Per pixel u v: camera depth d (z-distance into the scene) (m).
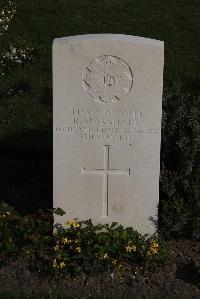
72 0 5.54
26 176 3.39
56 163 2.70
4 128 3.73
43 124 3.78
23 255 2.64
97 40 2.56
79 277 2.56
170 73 4.41
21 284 2.53
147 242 2.75
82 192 2.73
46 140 3.64
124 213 2.76
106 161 2.70
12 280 2.54
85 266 2.56
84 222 2.71
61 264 2.54
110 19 5.22
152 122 2.64
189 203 2.79
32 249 2.65
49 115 3.86
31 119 3.82
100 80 2.60
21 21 5.11
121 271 2.58
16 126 3.75
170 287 2.52
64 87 2.61
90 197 2.74
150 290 2.50
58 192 2.73
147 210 2.75
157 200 2.73
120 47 2.56
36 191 3.26
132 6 5.45
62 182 2.72
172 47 4.82
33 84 4.19
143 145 2.67
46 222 2.71
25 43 4.16
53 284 2.54
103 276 2.57
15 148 3.57
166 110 2.90
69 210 2.75
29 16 5.20
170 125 2.85
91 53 2.57
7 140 3.63
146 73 2.59
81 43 2.56
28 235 2.64
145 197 2.73
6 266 2.62
